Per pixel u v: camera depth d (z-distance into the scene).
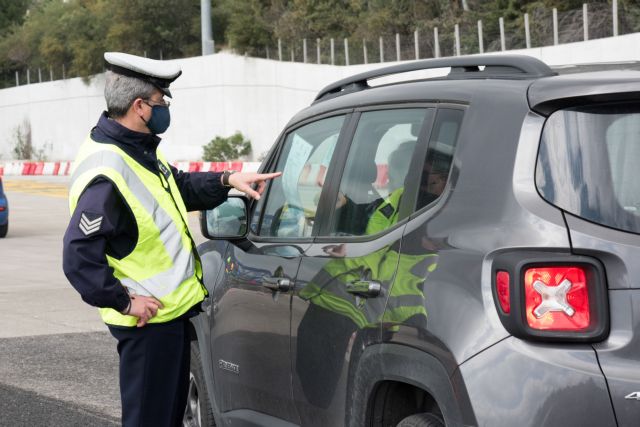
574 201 3.44
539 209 3.46
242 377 5.18
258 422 5.02
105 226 4.55
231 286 5.29
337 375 4.30
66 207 28.09
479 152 3.76
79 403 7.79
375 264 4.11
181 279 4.76
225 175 5.11
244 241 5.31
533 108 3.62
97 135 4.73
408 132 4.27
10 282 14.45
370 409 4.10
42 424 7.20
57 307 12.29
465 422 3.49
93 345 10.02
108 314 4.80
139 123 4.72
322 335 4.42
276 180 5.29
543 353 3.37
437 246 3.78
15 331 10.78
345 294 4.26
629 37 30.06
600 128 3.50
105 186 4.59
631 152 3.45
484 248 3.55
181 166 32.81
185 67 54.47
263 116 51.00
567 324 3.36
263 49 51.78
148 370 4.78
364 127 4.61
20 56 69.94
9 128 70.31
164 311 4.73
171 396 4.84
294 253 4.79
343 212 4.55
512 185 3.56
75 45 60.97
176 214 4.80
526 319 3.39
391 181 4.28
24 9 82.81
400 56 41.91
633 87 3.44
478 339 3.48
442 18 41.25
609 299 3.37
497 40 37.12
